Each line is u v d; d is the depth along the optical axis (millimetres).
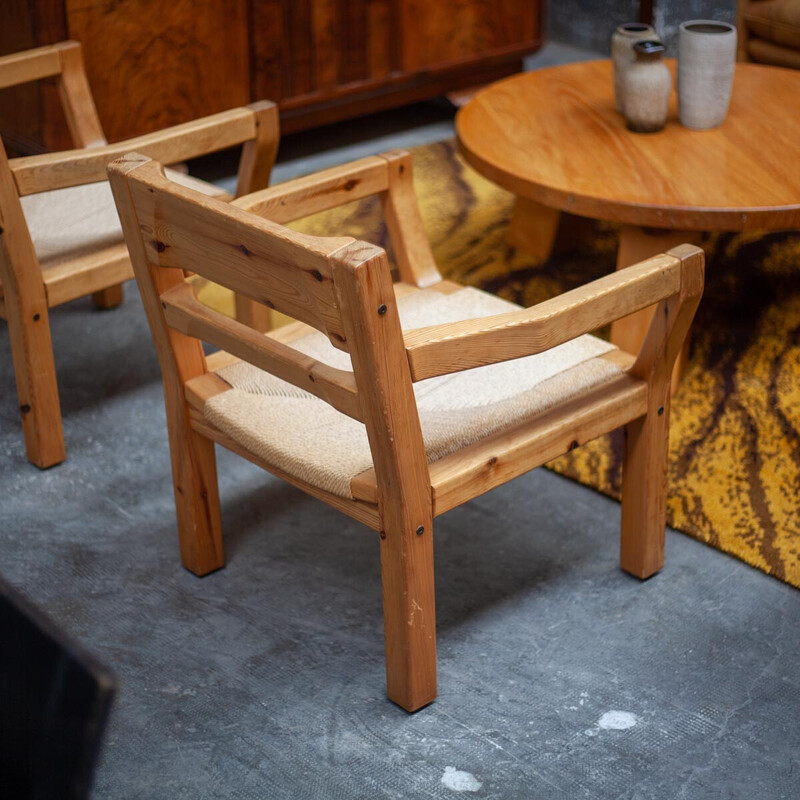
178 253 1620
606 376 1794
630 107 2576
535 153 2504
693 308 1715
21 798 782
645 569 1969
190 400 1814
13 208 2070
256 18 3598
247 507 2219
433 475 1555
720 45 2492
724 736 1649
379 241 3240
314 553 2088
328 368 1521
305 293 1416
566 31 5137
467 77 4301
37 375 2246
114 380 2674
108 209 2475
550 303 1546
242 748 1650
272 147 2398
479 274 3039
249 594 1983
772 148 2504
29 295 2168
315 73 3824
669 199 2242
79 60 2635
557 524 2150
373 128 4199
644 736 1652
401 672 1668
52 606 1957
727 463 2262
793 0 3391
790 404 2434
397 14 3928
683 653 1817
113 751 1646
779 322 2732
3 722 794
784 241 3117
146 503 2244
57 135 3396
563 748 1634
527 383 1762
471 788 1568
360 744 1652
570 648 1834
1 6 3262
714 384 2518
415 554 1563
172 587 2006
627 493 1927
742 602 1929
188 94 3557
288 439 1661
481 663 1805
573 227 3148
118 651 1851
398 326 1377
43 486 2291
